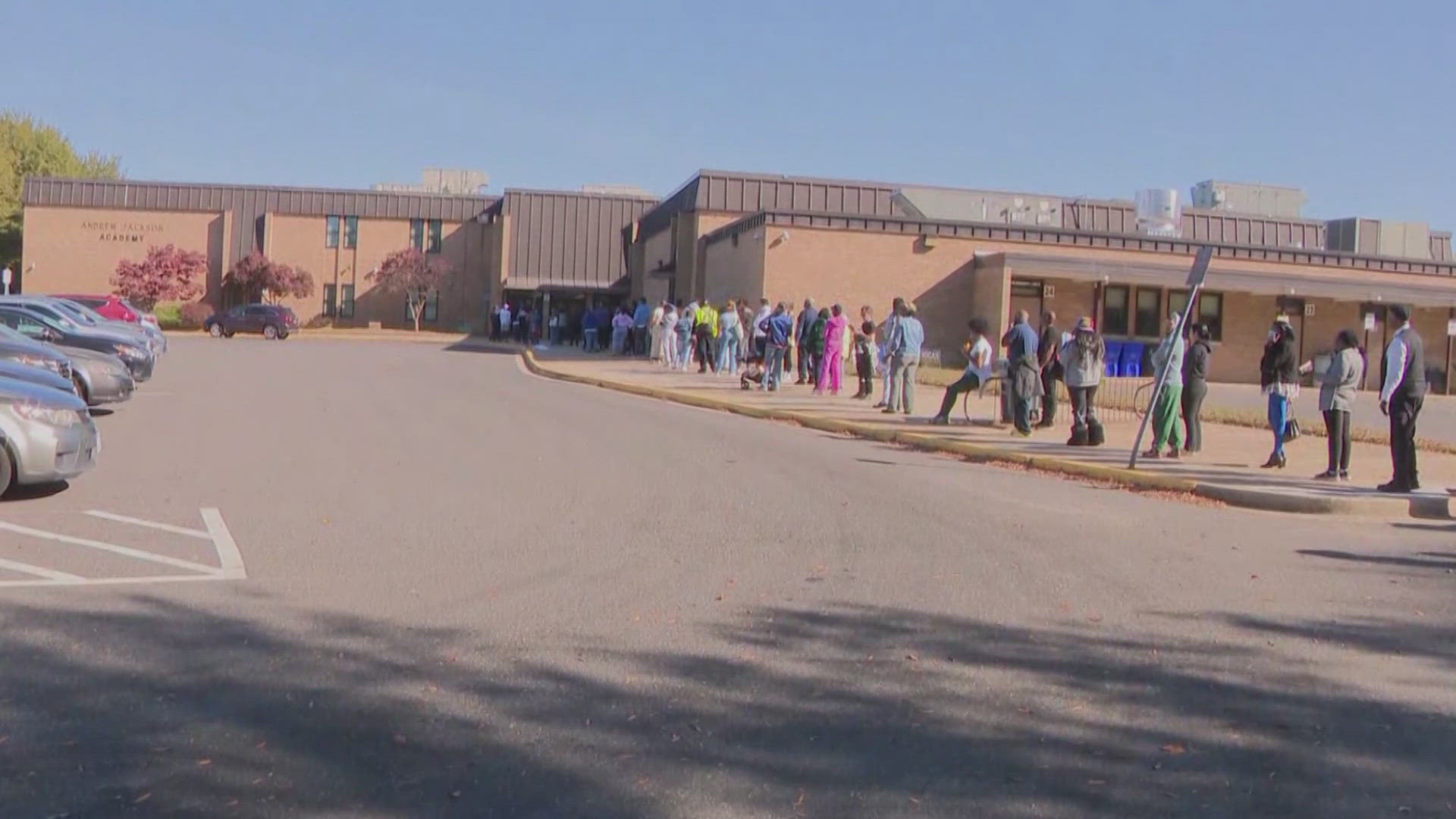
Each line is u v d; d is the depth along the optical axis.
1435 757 5.34
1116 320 37.75
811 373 25.84
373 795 4.73
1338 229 49.22
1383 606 8.11
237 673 6.18
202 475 12.55
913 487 12.95
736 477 13.30
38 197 59.84
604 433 17.19
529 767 5.04
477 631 7.03
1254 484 13.39
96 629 6.89
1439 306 38.59
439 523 10.31
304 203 61.25
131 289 58.12
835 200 42.78
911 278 36.22
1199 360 15.84
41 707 5.62
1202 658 6.77
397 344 47.94
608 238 60.47
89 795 4.67
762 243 35.22
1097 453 16.00
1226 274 36.78
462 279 61.81
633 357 36.97
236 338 50.03
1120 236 37.59
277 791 4.75
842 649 6.81
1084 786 4.94
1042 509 11.84
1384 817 4.70
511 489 12.16
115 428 16.22
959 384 18.84
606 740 5.36
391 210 61.62
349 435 16.30
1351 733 5.62
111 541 9.28
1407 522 12.00
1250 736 5.56
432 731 5.43
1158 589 8.43
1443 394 39.72
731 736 5.44
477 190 75.62
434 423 17.92
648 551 9.37
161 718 5.52
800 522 10.70
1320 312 39.19
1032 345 17.88
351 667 6.32
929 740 5.43
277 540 9.47
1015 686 6.21
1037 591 8.28
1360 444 18.77
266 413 18.75
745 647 6.82
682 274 43.62
